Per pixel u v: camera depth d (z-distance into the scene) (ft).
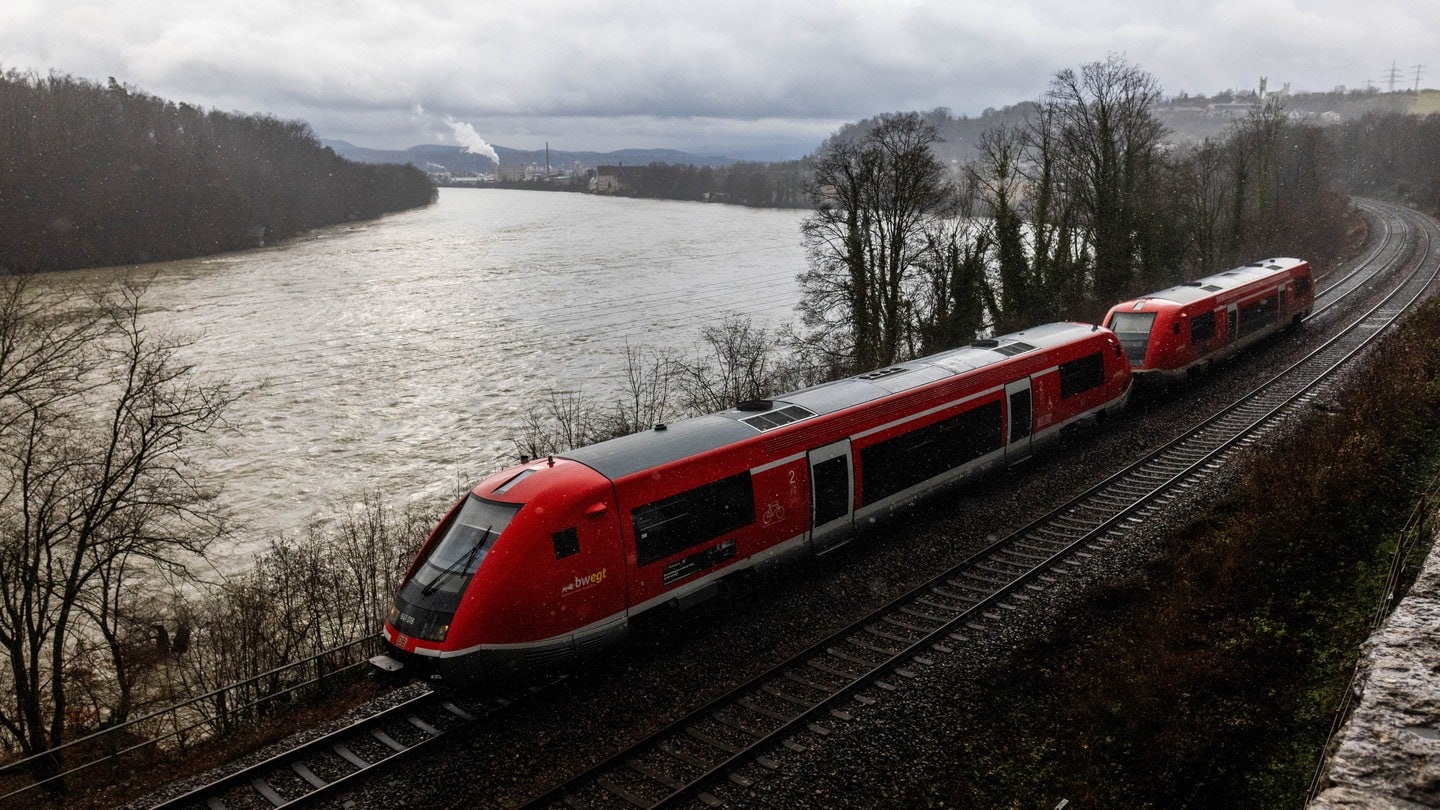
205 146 377.71
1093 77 132.16
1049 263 137.28
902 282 121.70
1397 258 171.42
